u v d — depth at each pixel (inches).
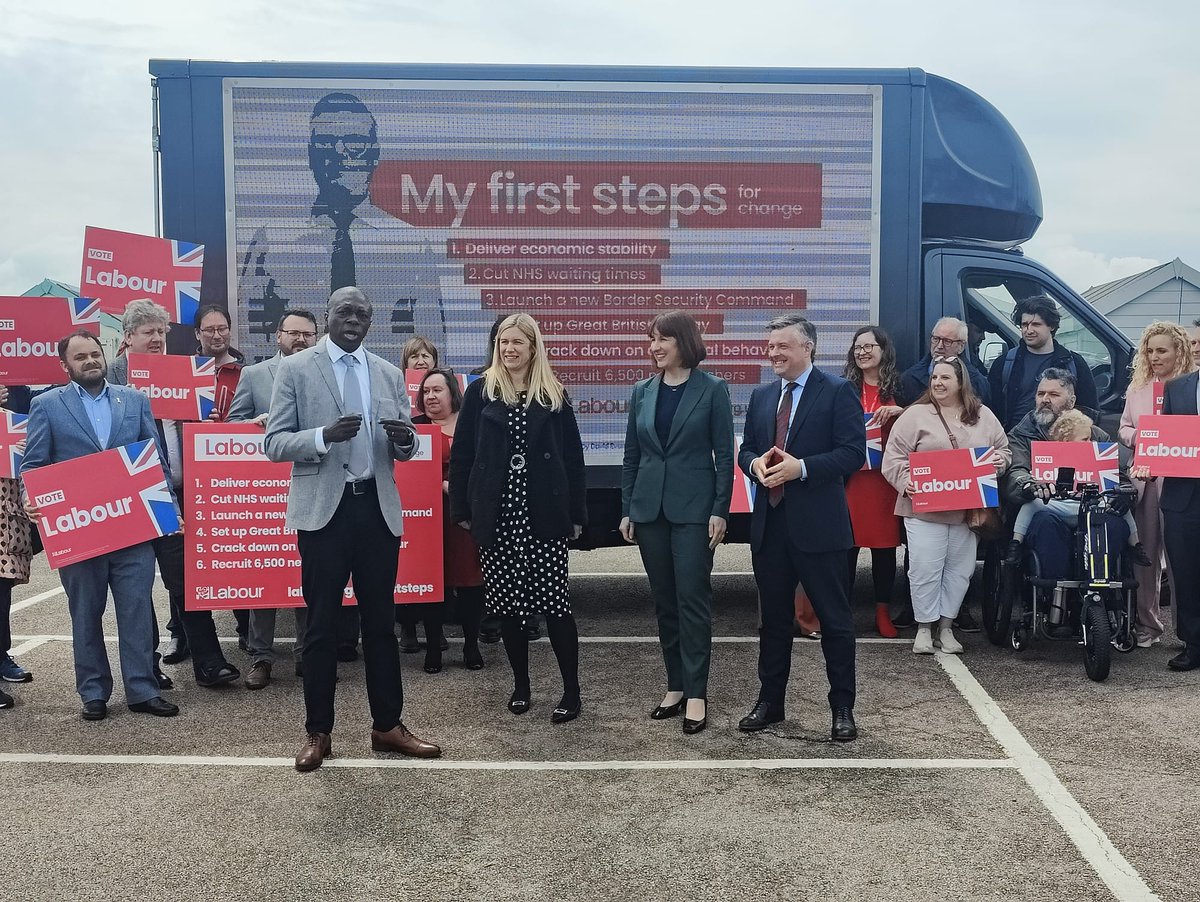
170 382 211.3
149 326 213.0
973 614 268.1
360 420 152.5
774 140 240.1
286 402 159.3
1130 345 273.1
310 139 233.6
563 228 238.7
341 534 159.5
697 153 239.1
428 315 238.7
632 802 148.6
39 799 151.1
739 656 227.5
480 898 121.5
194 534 205.2
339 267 236.7
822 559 172.7
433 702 196.1
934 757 165.5
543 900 121.0
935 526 222.4
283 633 252.5
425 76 234.2
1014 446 231.5
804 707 191.6
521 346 179.9
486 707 193.0
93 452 187.9
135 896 122.5
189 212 233.8
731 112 239.0
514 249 238.5
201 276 231.5
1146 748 168.4
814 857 131.0
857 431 170.7
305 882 125.6
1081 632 213.0
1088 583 207.0
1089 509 211.0
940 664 218.7
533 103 236.1
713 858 131.0
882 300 244.7
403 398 168.7
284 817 144.3
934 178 261.0
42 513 181.5
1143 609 233.8
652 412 182.2
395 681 167.6
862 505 236.7
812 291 243.4
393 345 238.8
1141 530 231.8
